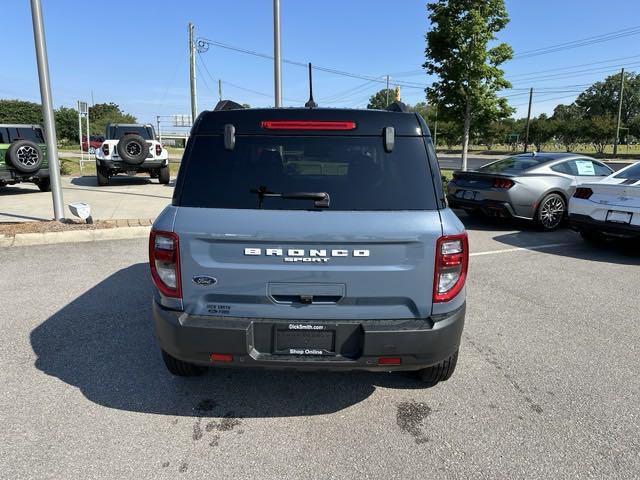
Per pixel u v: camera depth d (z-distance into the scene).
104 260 6.66
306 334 2.73
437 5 14.71
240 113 2.84
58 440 2.78
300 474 2.52
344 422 3.01
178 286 2.73
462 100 15.30
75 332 4.29
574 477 2.51
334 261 2.65
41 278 5.83
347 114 2.81
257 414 3.09
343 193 2.71
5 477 2.46
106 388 3.36
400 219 2.66
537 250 7.70
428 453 2.70
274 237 2.62
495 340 4.20
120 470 2.53
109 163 15.63
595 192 7.43
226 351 2.71
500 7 14.35
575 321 4.66
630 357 3.90
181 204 2.76
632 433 2.88
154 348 3.99
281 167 2.77
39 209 10.66
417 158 2.80
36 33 7.95
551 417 3.05
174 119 30.78
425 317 2.77
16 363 3.70
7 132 13.67
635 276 6.24
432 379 3.41
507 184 8.84
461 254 2.75
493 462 2.62
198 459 2.63
